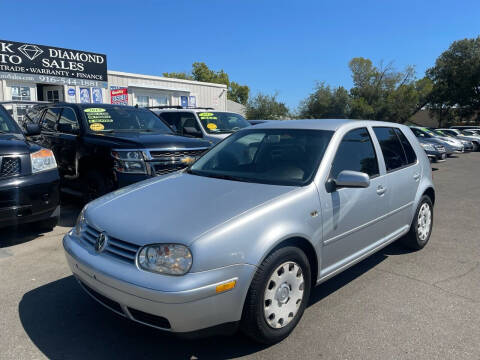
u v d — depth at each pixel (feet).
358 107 148.25
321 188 10.36
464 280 13.26
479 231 19.30
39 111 25.46
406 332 9.98
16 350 9.09
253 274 8.41
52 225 17.38
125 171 18.07
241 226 8.52
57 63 52.49
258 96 120.16
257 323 8.66
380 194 12.56
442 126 176.55
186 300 7.65
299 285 9.67
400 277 13.47
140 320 8.29
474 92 155.33
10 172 15.28
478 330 10.11
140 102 66.33
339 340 9.61
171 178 11.96
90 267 8.73
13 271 13.46
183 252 7.95
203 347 9.30
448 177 39.78
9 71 48.06
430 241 17.52
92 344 9.39
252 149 12.55
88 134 20.42
